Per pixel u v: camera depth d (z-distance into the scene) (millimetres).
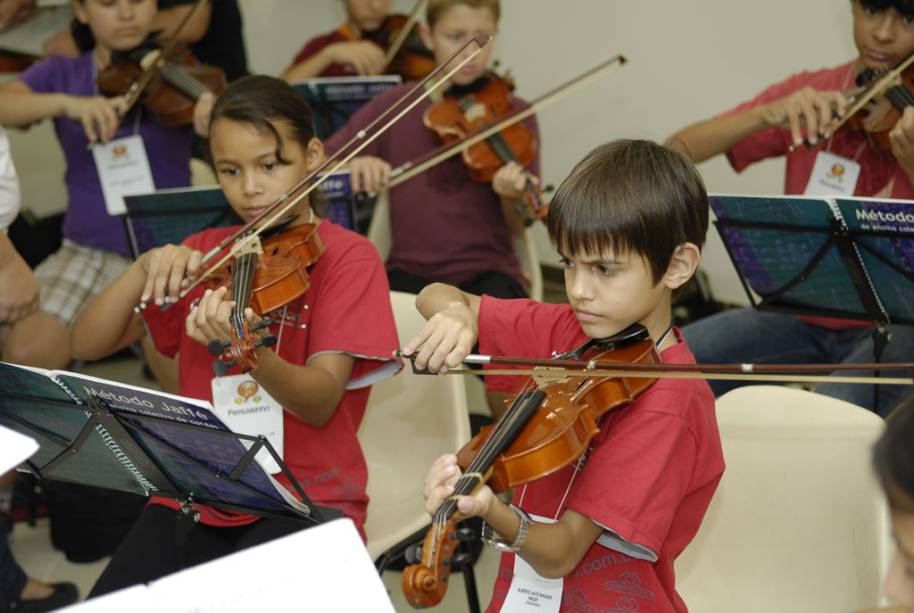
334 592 1710
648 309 2023
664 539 2018
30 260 4719
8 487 3982
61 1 5754
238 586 1714
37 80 4512
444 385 3018
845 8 4719
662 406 1950
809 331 3572
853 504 2309
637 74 5523
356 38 5535
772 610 2381
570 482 2078
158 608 1676
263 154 2699
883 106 3531
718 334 3594
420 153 4340
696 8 5203
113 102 4230
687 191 1998
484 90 4379
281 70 6875
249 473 2109
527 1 5828
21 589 3318
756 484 2439
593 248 1949
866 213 2844
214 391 2645
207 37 5094
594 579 2074
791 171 3840
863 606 2270
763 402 2482
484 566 3676
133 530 2547
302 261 2639
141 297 2748
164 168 4461
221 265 2746
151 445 2225
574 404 1949
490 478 1893
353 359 2662
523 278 4281
